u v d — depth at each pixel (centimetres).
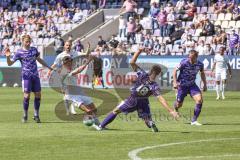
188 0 7150
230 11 6812
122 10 7250
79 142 2359
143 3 7538
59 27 7625
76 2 7950
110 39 7088
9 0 8275
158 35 6838
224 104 4278
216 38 6222
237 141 2383
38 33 7581
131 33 6875
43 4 8062
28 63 3097
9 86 6738
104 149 2191
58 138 2472
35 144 2312
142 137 2497
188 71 3017
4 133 2647
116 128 2814
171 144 2303
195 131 2706
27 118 3212
